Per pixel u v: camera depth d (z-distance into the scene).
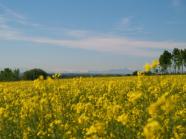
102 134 6.30
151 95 12.09
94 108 11.50
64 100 14.72
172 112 7.05
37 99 12.54
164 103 5.46
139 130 8.46
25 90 20.92
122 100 15.21
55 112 11.73
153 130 5.13
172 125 7.00
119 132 8.56
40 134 10.04
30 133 10.29
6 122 11.36
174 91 16.12
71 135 9.01
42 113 11.79
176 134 7.06
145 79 11.83
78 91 17.42
